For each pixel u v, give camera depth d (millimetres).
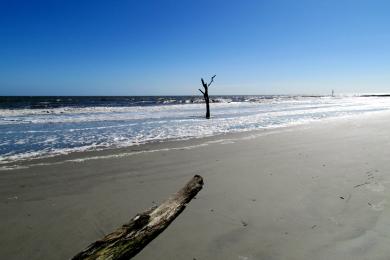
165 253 3664
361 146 10219
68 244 3984
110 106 42875
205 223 4430
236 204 5148
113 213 4926
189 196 4086
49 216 4820
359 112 30344
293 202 5227
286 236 4055
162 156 9180
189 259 3555
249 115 27109
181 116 25812
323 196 5484
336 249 3691
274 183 6289
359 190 5742
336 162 7957
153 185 6379
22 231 4312
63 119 22484
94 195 5773
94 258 2738
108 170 7590
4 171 7516
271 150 9906
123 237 3002
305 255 3588
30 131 15711
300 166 7637
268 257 3576
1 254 3730
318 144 10844
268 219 4578
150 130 16172
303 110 35031
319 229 4230
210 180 6570
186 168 7691
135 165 8070
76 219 4715
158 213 3512
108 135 14273
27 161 8672
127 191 5996
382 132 13836
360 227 4250
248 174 7020
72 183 6543
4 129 16531
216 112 31375
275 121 21172
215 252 3693
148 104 52062
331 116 25344
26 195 5781
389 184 6031
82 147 11047
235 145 11023
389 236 3969
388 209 4832
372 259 3453
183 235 4074
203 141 12148
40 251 3811
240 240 3969
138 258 3564
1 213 4926
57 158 9062
